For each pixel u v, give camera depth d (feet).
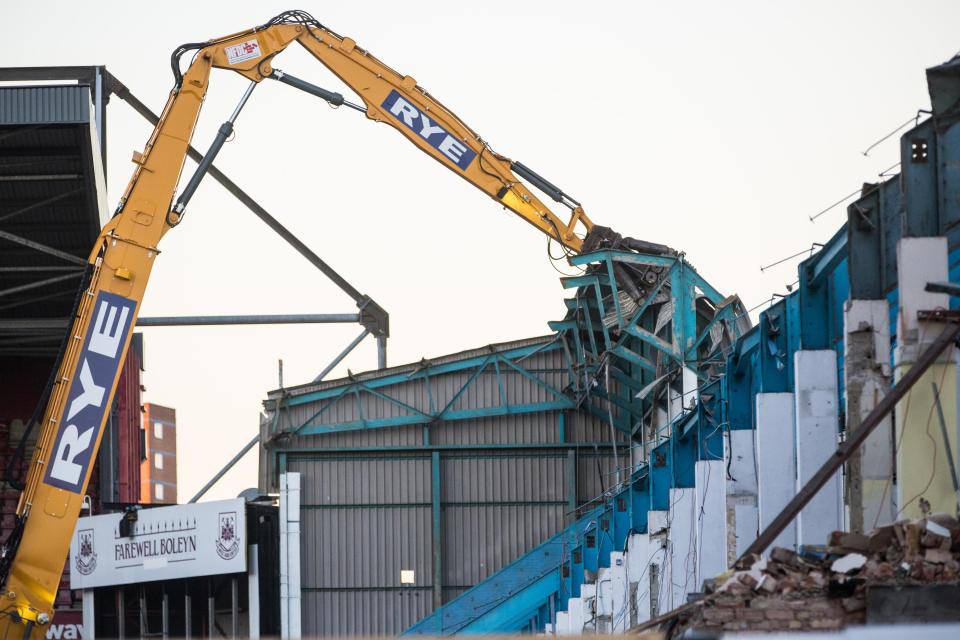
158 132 194.49
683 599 187.21
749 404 161.89
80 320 184.96
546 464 294.66
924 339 108.68
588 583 250.98
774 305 148.46
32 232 266.36
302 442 296.92
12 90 232.73
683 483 195.52
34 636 176.24
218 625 303.27
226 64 207.72
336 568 293.02
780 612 91.20
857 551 97.40
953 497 108.27
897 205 118.32
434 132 227.61
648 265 229.25
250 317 300.61
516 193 229.04
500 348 293.02
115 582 310.65
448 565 293.02
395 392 295.69
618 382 282.56
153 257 188.85
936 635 74.95
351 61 223.92
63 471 180.04
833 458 103.09
